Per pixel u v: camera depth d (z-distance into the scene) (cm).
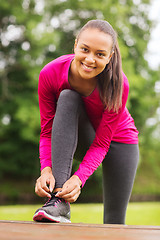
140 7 1251
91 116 166
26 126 1051
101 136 153
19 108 1048
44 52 1089
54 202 132
